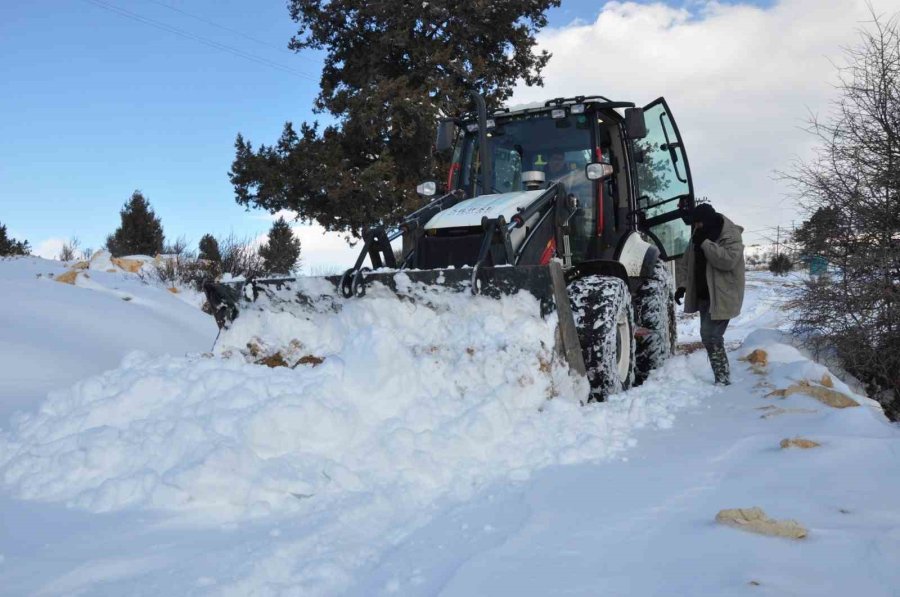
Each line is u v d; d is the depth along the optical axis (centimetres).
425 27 1800
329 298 470
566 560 216
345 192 1672
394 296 454
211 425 339
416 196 1686
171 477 299
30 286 830
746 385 527
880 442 327
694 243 558
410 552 237
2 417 454
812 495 263
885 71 684
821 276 722
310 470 314
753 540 221
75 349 652
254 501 292
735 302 530
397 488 301
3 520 280
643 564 209
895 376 679
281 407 340
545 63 1959
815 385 473
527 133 606
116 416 379
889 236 690
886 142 689
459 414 376
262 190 1747
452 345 426
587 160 586
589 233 581
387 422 362
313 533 254
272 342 481
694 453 341
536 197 517
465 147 630
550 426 384
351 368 387
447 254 488
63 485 317
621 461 335
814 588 186
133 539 256
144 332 785
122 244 2369
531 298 430
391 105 1664
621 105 569
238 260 1468
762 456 324
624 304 509
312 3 1819
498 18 1845
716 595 184
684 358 657
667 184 645
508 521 259
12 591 213
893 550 208
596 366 468
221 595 204
